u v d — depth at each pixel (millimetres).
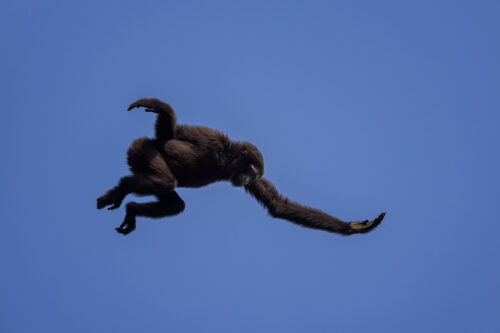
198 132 30344
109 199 28641
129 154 29469
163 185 28344
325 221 33344
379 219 32938
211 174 30578
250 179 31297
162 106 28359
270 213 33750
